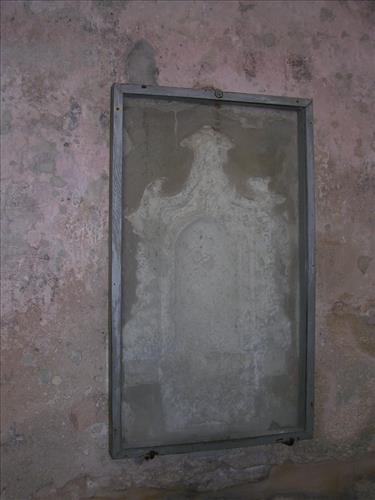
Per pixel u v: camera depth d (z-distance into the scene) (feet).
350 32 6.77
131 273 5.86
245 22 6.38
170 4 6.13
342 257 6.65
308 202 6.37
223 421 6.13
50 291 5.65
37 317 5.61
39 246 5.63
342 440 6.63
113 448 5.65
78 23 5.85
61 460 5.66
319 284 6.55
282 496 6.42
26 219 5.60
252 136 6.35
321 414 6.55
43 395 5.61
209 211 6.16
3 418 5.51
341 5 6.75
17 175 5.59
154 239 5.96
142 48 6.01
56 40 5.78
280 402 6.35
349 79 6.74
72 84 5.79
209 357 6.11
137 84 5.88
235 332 6.21
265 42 6.43
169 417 5.96
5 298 5.53
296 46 6.55
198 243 6.11
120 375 5.73
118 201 5.73
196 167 6.14
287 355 6.38
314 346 6.39
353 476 6.66
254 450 6.34
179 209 6.06
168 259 6.00
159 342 5.95
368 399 6.73
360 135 6.76
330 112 6.64
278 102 6.33
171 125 6.07
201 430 6.05
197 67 6.17
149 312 5.92
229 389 6.17
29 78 5.67
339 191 6.65
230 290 6.21
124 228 5.85
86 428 5.74
